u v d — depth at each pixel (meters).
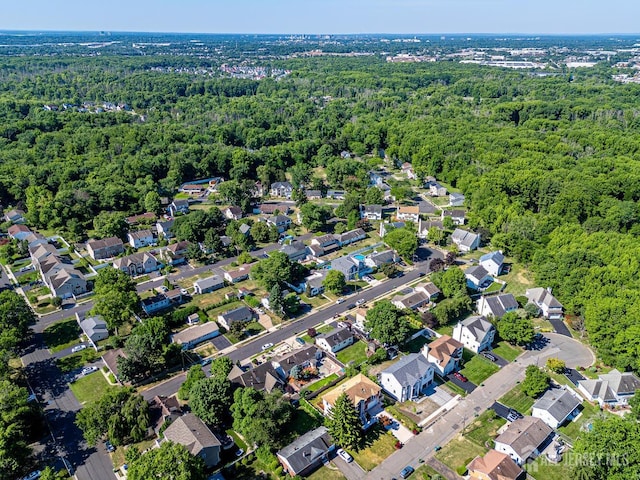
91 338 120.44
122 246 171.75
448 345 113.31
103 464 86.50
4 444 80.62
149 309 134.75
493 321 127.00
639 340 105.94
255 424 87.00
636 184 196.38
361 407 95.62
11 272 157.25
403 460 88.00
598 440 80.50
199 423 89.62
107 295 125.00
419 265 164.25
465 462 87.31
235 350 119.38
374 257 161.25
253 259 166.00
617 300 117.00
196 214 180.12
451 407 101.12
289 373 108.38
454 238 179.62
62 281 141.88
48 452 89.12
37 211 188.88
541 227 170.75
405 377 102.62
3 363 104.62
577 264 138.00
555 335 126.50
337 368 112.94
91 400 102.31
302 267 155.50
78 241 177.38
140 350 106.75
